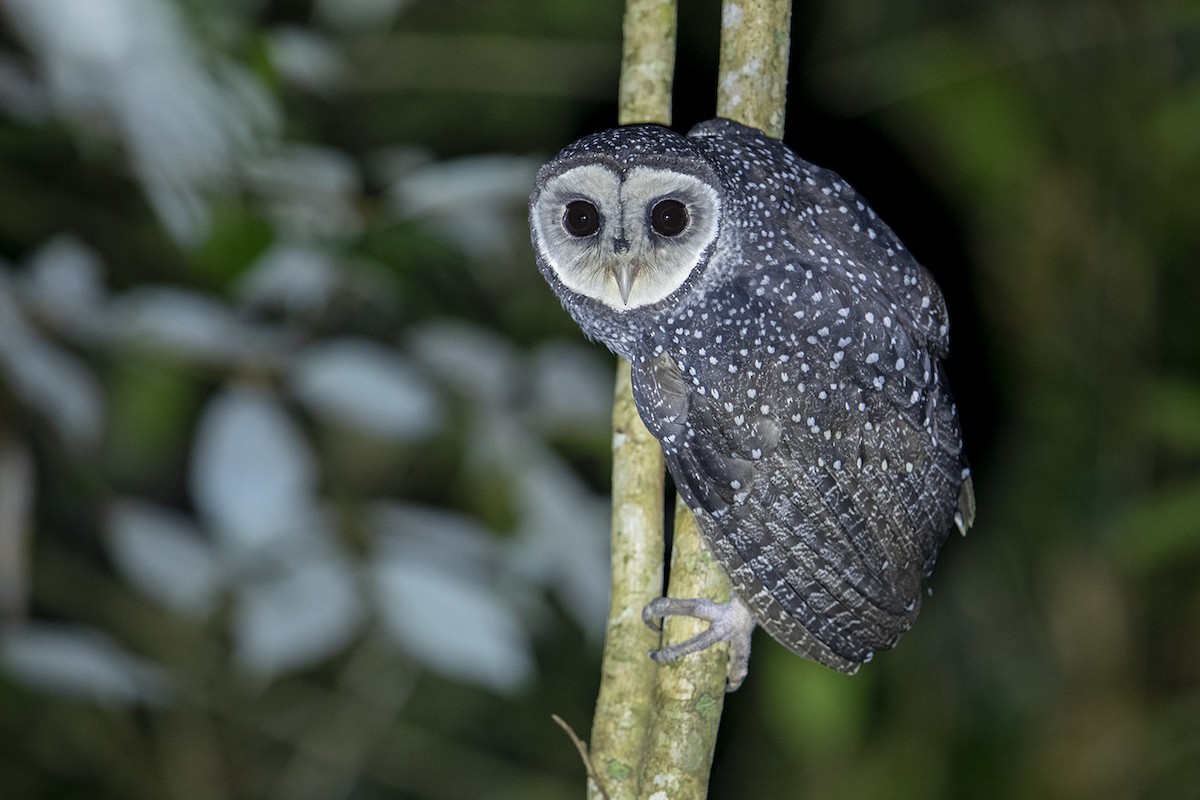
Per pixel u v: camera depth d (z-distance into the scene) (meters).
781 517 6.87
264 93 9.10
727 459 6.85
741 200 6.70
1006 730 11.69
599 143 6.73
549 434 9.72
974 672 11.72
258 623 8.71
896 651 11.73
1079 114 11.87
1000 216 11.92
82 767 12.39
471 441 9.41
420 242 9.32
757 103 6.91
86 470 9.69
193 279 11.00
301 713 12.38
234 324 9.01
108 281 10.90
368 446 11.50
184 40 8.59
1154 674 12.07
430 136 12.34
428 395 9.06
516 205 9.67
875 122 11.81
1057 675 11.79
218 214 8.95
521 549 9.27
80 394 9.16
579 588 9.18
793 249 6.79
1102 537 11.79
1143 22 11.80
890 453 6.93
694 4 11.82
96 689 9.10
